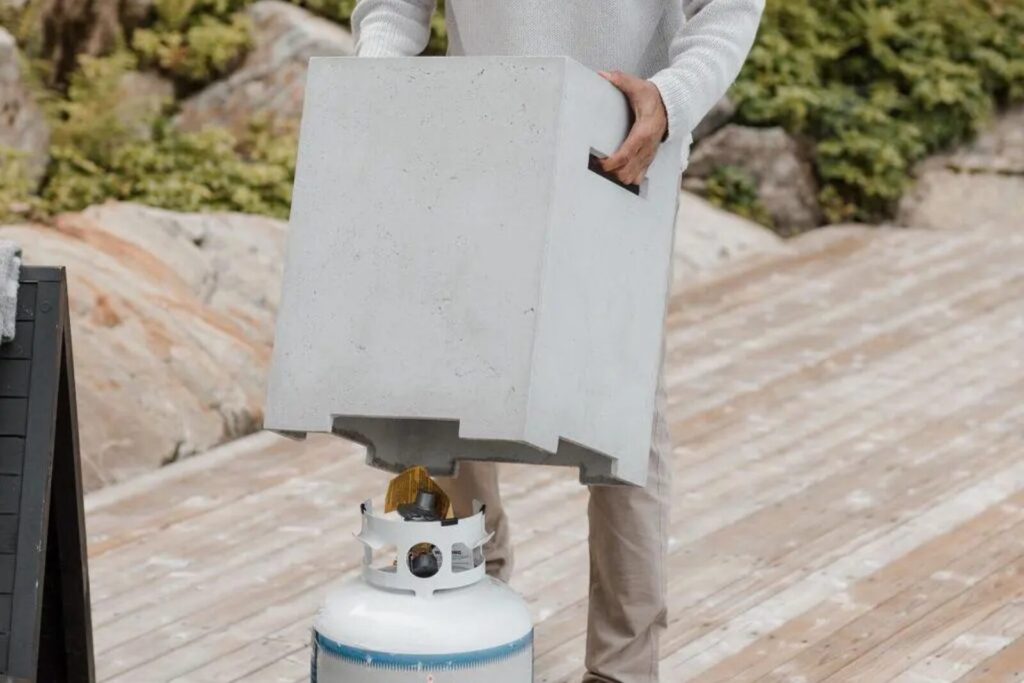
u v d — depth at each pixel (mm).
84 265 5816
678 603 3920
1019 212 8023
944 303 6863
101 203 7262
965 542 4316
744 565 4188
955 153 8336
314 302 2525
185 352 5602
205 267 6191
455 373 2436
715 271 7387
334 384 2502
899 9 8680
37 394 2559
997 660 3502
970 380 5895
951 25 8547
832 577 4078
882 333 6492
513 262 2420
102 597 4070
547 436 2445
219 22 8203
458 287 2447
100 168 7562
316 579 4191
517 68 2443
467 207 2455
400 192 2494
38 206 6965
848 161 8172
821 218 8180
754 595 3963
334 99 2547
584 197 2500
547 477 4992
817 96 8289
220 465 5285
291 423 2525
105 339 5441
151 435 5266
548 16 2881
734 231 7824
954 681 3389
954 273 7281
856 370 6059
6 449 2545
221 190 7461
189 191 7367
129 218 6273
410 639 2436
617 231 2607
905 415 5535
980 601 3877
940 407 5605
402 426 2848
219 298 6121
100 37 7961
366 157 2520
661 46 3008
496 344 2412
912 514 4562
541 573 4141
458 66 2475
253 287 6230
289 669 3545
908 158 8273
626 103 2641
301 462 5312
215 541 4535
